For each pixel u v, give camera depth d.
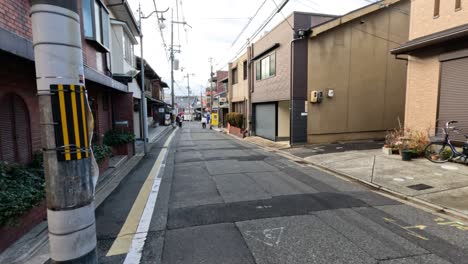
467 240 3.51
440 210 4.51
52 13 2.11
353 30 12.66
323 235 3.67
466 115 7.08
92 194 2.43
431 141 7.62
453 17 7.27
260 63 16.84
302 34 11.84
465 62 7.04
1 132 4.49
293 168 8.22
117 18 13.69
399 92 13.80
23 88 5.09
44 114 2.15
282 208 4.71
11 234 3.32
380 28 13.05
